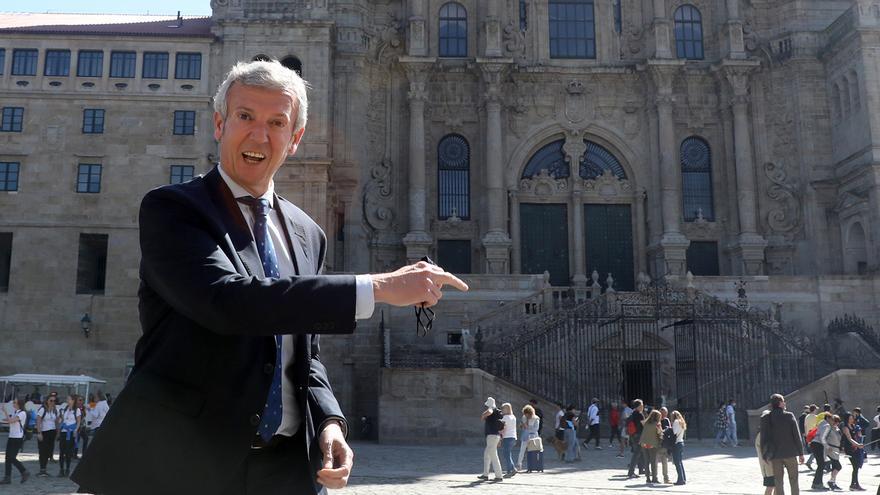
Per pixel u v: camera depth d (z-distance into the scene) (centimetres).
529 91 5494
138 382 275
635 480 2181
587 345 3784
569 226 5419
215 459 271
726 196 5431
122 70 4603
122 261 4397
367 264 5106
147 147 4538
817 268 5172
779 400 1479
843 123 5166
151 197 283
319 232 365
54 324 4303
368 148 5241
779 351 3741
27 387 4234
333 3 5216
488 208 5197
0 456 2711
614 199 5453
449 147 5447
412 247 5097
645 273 5312
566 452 2998
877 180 4766
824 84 5388
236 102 308
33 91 4531
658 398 3797
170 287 261
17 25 4731
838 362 3856
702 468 2494
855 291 4525
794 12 5469
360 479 2070
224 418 273
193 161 4541
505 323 4222
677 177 5353
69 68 4578
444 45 5538
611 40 5594
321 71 4706
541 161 5534
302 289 250
